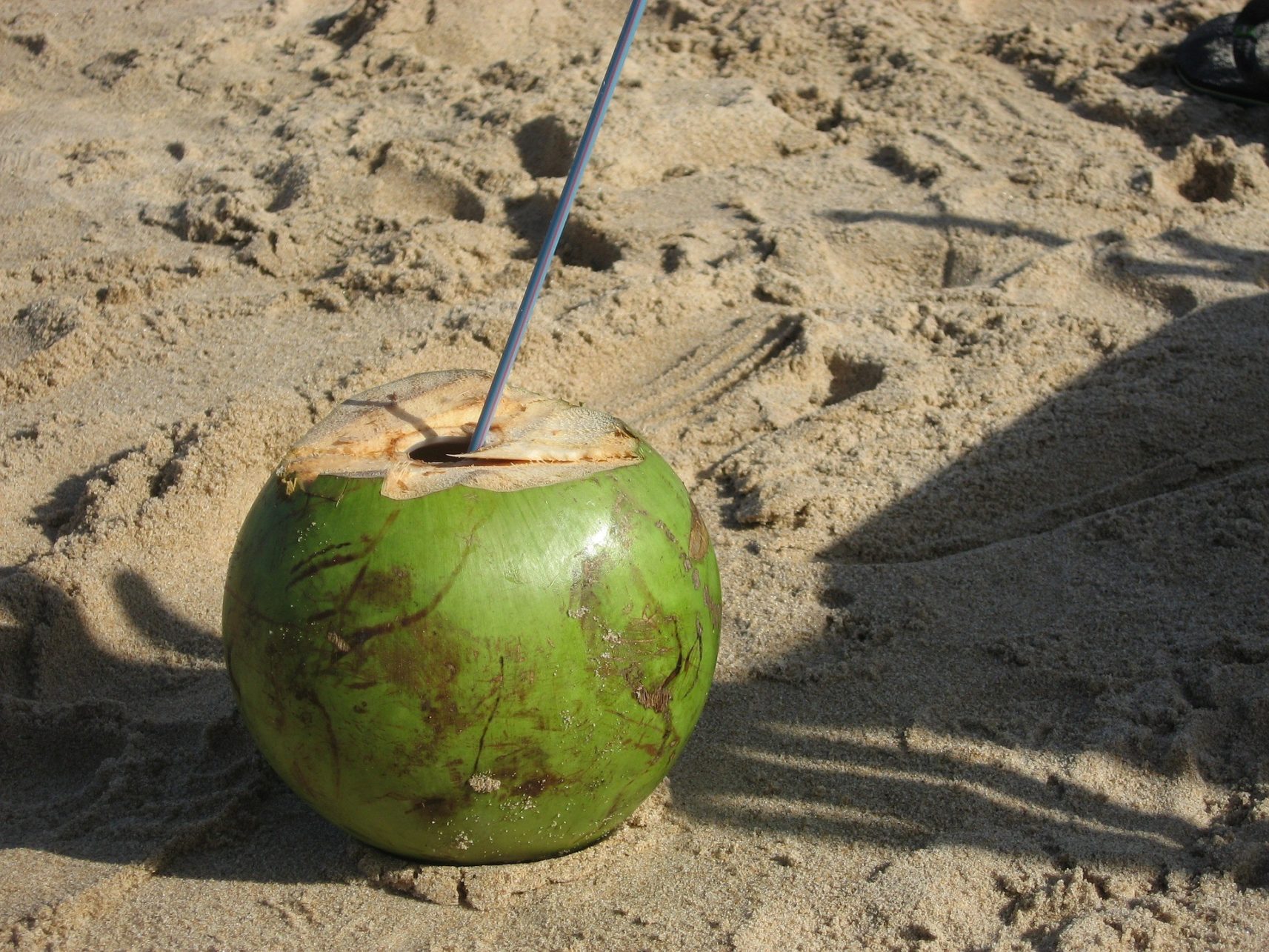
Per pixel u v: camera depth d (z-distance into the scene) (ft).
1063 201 5.97
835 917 3.49
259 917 3.53
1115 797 3.66
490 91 7.37
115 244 6.29
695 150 6.63
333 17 8.85
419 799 3.43
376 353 5.02
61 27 9.25
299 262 6.00
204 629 4.22
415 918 3.52
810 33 7.85
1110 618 4.06
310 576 3.39
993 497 4.44
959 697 3.91
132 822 3.70
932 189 6.12
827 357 4.94
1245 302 5.05
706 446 4.69
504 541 3.37
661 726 3.48
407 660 3.35
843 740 3.83
